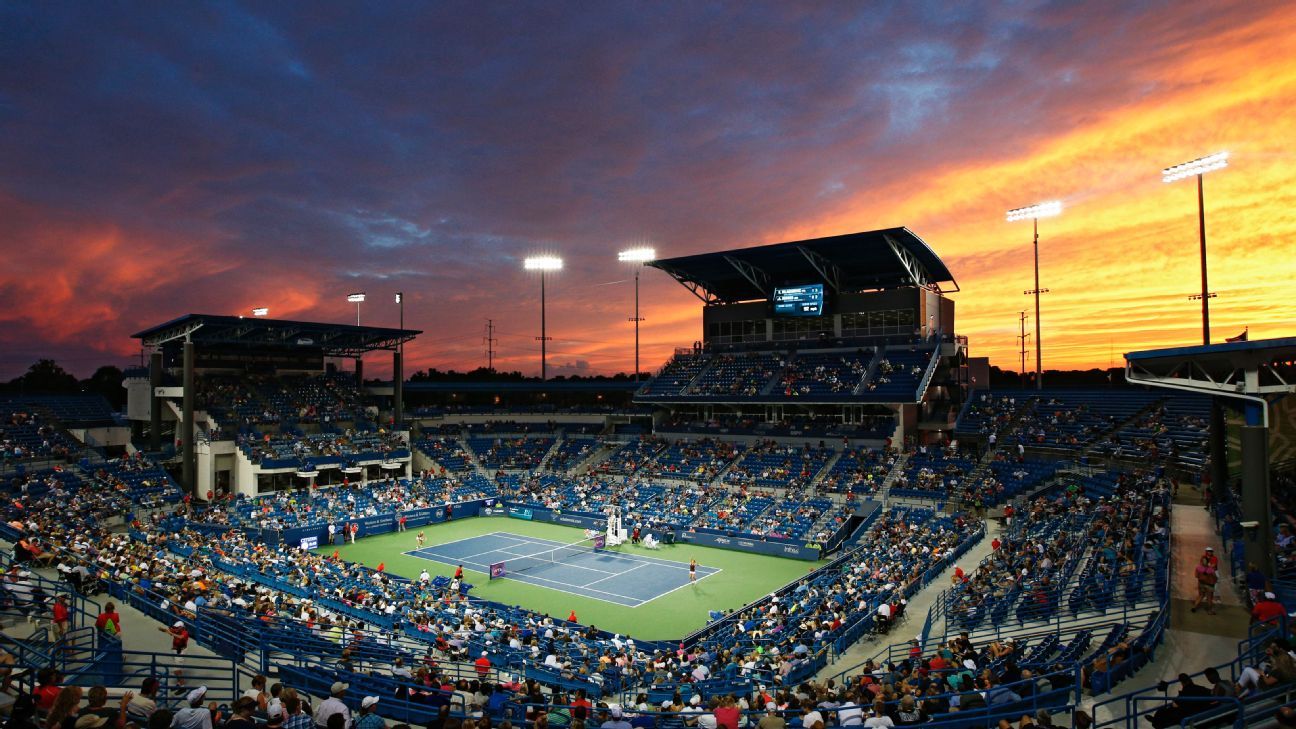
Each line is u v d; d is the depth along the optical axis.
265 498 64.38
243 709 12.41
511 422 92.94
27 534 36.78
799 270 78.38
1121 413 59.12
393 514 63.03
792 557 53.25
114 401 114.12
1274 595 20.58
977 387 85.31
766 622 33.91
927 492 56.69
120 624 26.64
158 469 64.56
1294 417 24.80
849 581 38.66
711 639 34.06
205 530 53.59
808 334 78.88
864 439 67.50
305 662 22.97
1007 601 28.80
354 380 88.94
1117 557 28.06
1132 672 18.28
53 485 55.19
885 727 13.95
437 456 81.56
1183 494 44.16
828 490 61.47
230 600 31.12
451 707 19.06
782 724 13.71
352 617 34.44
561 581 47.00
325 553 54.31
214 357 78.44
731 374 79.25
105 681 19.72
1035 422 62.47
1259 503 23.67
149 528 51.59
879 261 73.88
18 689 15.43
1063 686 17.91
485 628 33.34
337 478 76.56
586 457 81.00
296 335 78.38
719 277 83.00
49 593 24.94
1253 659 16.25
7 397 69.38
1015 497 53.97
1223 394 25.09
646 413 87.75
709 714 17.14
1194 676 17.81
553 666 27.56
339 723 12.01
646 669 28.41
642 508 63.97
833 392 68.81
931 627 30.92
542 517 67.25
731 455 71.44
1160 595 23.42
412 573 49.16
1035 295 73.31
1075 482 51.78
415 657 26.78
